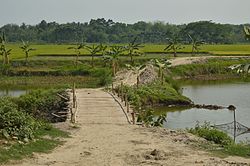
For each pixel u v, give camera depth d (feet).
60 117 104.78
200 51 343.46
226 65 267.80
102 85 180.65
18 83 199.21
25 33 586.86
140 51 319.88
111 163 52.75
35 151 56.39
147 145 64.28
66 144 64.13
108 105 110.22
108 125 83.61
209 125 104.68
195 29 505.66
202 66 262.47
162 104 148.15
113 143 65.67
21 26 637.30
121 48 252.62
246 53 319.88
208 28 506.07
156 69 212.43
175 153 58.85
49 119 111.96
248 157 58.34
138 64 232.94
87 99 121.08
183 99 152.56
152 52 325.62
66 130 77.05
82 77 212.02
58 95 130.62
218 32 518.37
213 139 72.49
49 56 292.20
